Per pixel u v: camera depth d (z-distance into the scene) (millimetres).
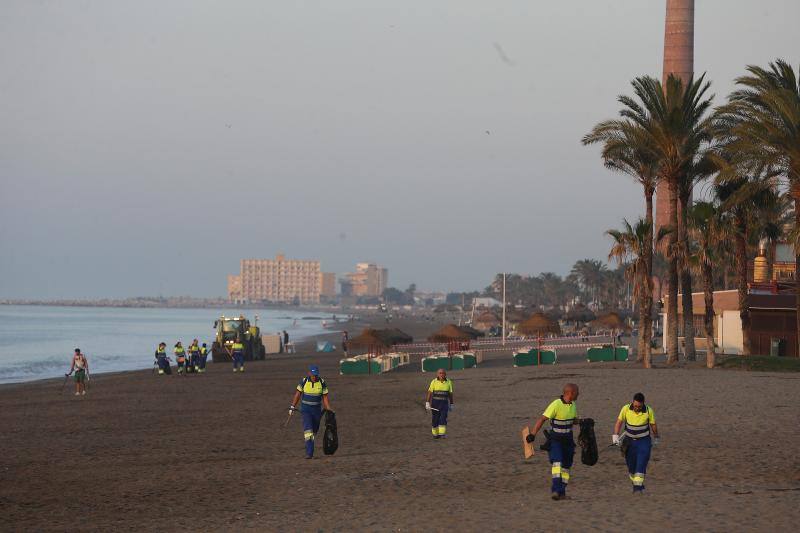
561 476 16922
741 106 51438
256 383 55125
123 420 35188
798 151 48312
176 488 19797
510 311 182625
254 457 24219
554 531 14320
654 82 55125
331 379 58062
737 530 14016
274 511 16875
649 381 43656
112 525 16078
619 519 15039
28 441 29125
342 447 25672
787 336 62812
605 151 55750
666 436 25078
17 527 16062
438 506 16812
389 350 83250
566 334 143250
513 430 28203
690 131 55094
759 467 19953
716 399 34594
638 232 56062
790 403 32875
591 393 38344
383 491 18641
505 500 17188
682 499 16594
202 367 72000
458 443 25703
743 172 50188
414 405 38469
